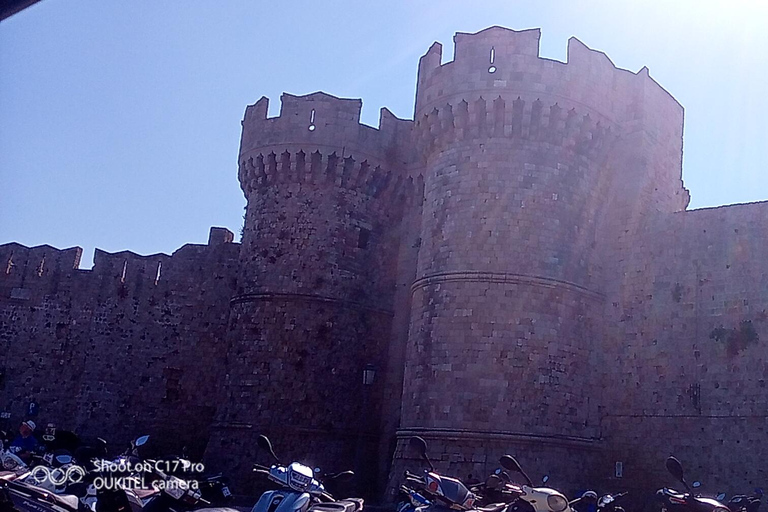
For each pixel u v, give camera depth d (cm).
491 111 3375
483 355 3153
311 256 4044
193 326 4809
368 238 4181
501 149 3378
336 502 1395
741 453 2948
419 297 3425
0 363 4991
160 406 4738
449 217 3397
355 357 3997
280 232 4112
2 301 5072
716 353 3100
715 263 3189
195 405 4694
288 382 3878
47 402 4891
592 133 3450
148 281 4941
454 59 3522
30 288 5078
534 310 3197
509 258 3247
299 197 4141
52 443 1712
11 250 5147
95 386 4834
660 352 3238
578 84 3409
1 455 1455
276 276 4053
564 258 3303
